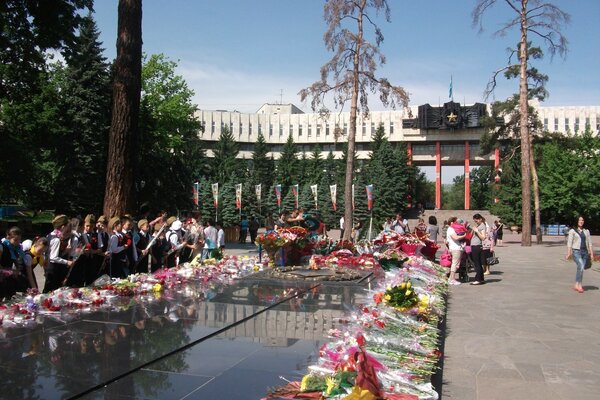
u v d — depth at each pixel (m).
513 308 10.23
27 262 7.85
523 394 5.35
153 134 35.19
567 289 12.86
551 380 5.80
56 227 8.76
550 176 46.03
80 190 31.47
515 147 38.25
